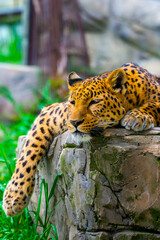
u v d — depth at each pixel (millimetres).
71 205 7316
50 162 8180
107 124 7000
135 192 6949
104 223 6938
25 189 7957
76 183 7105
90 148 6984
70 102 7109
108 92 7070
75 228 7207
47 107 8680
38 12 22922
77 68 23094
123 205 6941
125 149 6906
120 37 30047
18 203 7910
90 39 30031
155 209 6914
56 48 22781
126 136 7020
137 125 6965
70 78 7512
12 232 8422
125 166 6918
